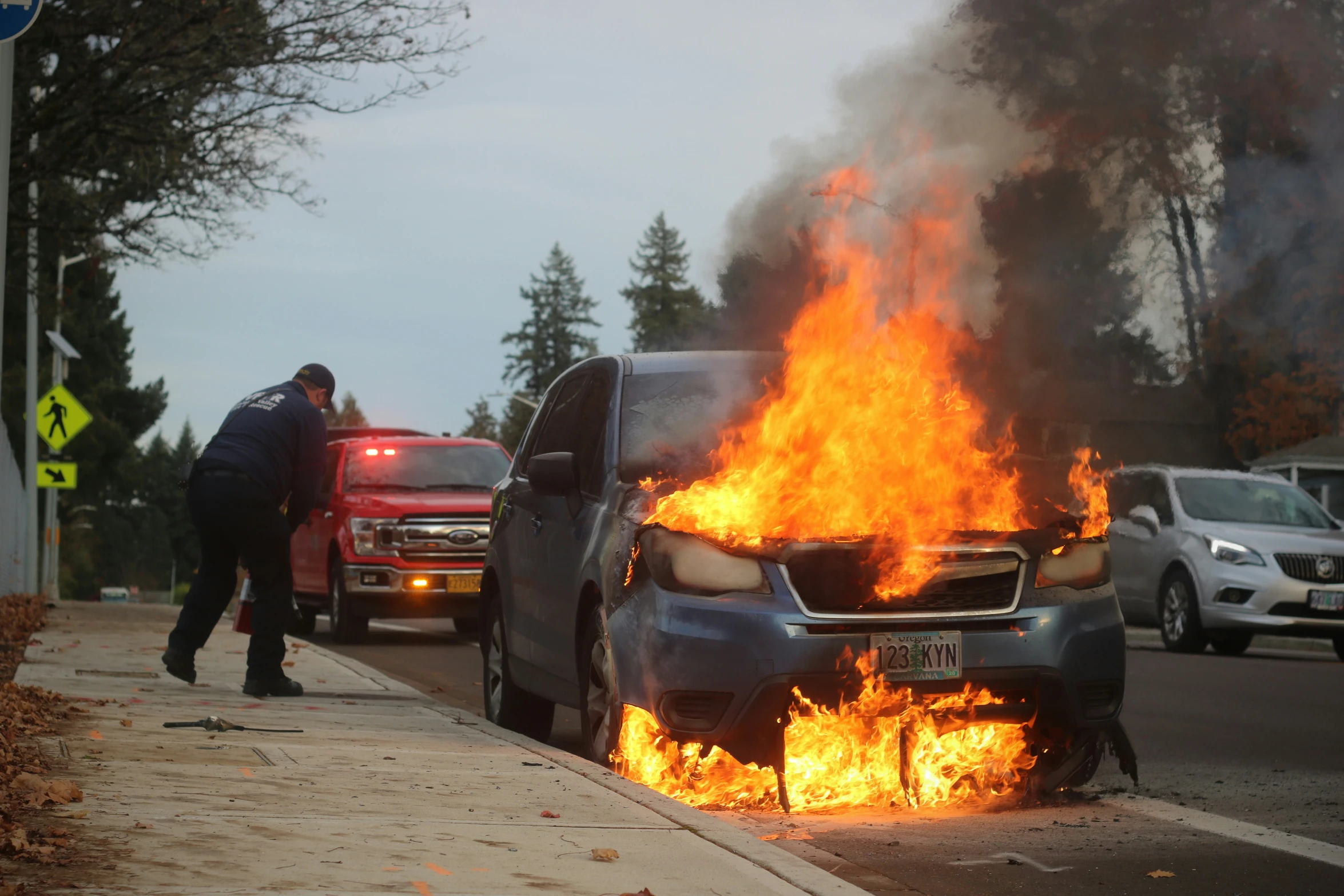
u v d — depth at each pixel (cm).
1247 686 1205
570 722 979
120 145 1958
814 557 599
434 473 1725
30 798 508
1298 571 1576
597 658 664
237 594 3069
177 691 909
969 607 613
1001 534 613
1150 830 593
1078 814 627
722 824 530
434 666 1400
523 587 805
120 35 1812
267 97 1894
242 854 452
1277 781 726
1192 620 1630
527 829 514
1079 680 621
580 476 741
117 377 7750
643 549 621
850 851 550
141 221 2009
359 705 884
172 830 479
